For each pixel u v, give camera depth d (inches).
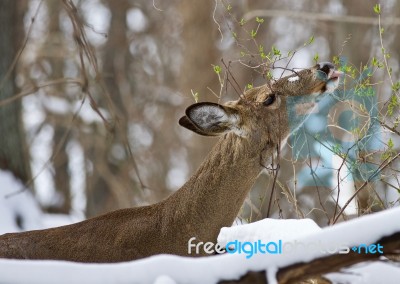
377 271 277.3
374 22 812.6
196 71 902.4
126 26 1187.3
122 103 1125.7
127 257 377.7
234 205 390.6
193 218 384.8
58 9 1127.6
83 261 376.8
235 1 981.2
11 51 673.0
